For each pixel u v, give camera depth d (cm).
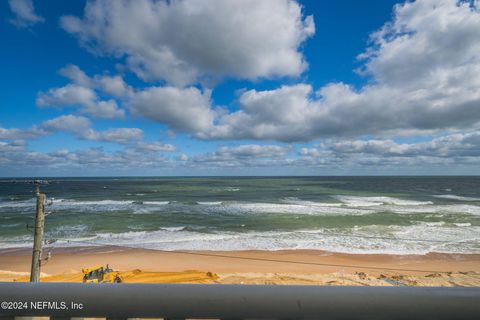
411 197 6644
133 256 2191
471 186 11194
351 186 11275
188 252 2283
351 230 2984
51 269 1919
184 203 5281
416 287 100
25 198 6334
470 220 3466
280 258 2150
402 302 97
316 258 2142
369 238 2670
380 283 1572
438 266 1966
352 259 2112
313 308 98
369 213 4012
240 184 12800
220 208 4572
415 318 96
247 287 102
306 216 3769
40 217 1177
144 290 103
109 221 3481
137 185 11625
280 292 100
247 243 2530
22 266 2025
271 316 99
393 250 2297
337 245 2447
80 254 2236
